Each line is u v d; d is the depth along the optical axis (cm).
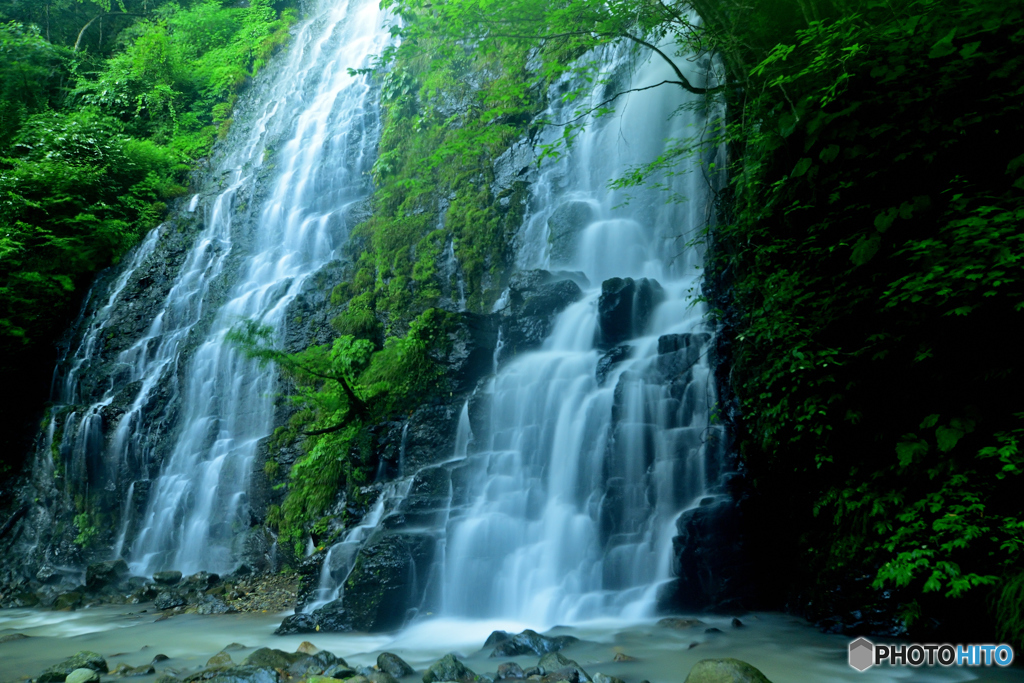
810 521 682
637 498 753
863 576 597
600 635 622
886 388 631
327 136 1859
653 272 1086
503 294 1234
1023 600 498
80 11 2538
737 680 420
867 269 653
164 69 2294
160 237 1748
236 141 2155
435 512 812
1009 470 511
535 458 845
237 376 1341
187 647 696
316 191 1752
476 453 893
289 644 679
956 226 550
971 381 577
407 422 974
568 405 844
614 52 1291
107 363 1524
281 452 1159
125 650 696
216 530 1167
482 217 1337
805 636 596
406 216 1470
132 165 1928
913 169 655
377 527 814
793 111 716
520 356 1010
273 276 1574
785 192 768
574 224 1188
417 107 1655
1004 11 571
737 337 755
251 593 973
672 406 791
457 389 1015
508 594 755
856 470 633
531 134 1370
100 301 1638
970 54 560
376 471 986
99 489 1305
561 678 492
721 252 893
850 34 643
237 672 497
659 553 724
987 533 524
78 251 1692
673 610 677
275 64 2359
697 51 996
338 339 1206
